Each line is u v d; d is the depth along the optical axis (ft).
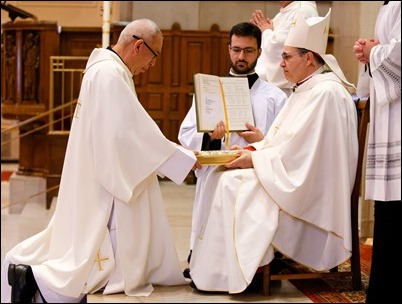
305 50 12.34
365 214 17.30
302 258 11.94
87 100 12.05
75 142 12.19
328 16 12.34
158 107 31.04
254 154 12.08
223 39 31.09
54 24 27.89
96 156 11.85
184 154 12.07
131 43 12.49
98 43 28.78
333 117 11.82
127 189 11.79
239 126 13.43
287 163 11.87
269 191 11.68
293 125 12.15
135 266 12.00
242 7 34.60
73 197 12.13
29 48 28.09
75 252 11.81
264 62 15.83
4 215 25.41
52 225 12.76
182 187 28.68
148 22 12.59
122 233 11.93
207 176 12.88
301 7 15.57
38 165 28.17
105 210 11.99
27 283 11.78
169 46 30.89
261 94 14.32
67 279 11.59
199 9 34.42
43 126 26.78
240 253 11.51
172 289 12.30
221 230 11.86
